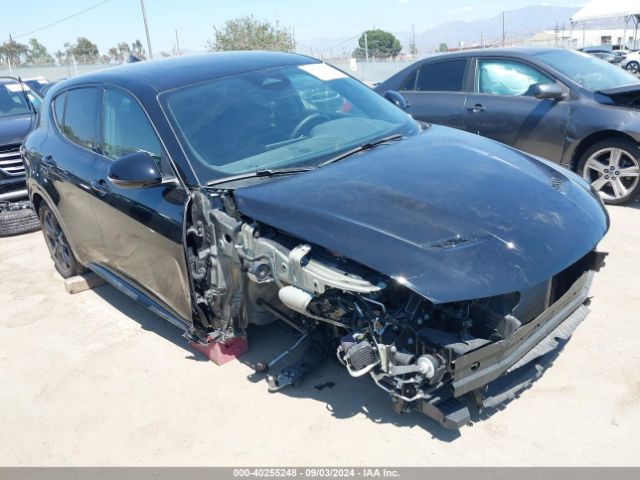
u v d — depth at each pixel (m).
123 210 3.62
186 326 3.45
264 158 3.31
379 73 25.16
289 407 3.06
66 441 3.01
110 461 2.83
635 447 2.59
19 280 5.35
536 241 2.52
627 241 4.86
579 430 2.72
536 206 2.73
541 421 2.79
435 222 2.53
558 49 6.77
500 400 2.64
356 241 2.47
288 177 3.07
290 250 2.68
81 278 4.97
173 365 3.59
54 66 31.58
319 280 2.52
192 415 3.08
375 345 2.51
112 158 3.88
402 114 4.12
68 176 4.28
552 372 3.14
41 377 3.62
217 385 3.31
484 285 2.31
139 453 2.86
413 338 2.50
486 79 6.71
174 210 3.20
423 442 2.72
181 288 3.31
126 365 3.65
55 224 5.02
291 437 2.83
